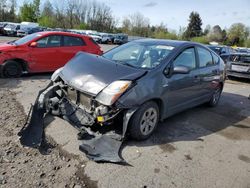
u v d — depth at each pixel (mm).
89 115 3732
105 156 3373
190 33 82500
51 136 3836
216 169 3488
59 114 4246
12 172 2963
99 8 63562
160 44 4809
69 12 60312
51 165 3160
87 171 3102
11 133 3859
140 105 3752
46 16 56188
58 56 8250
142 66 4258
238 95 8234
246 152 4109
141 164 3373
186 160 3619
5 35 28797
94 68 4008
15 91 6066
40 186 2785
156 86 3963
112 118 3598
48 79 7727
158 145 3947
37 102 4359
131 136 3914
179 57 4566
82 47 8805
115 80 3666
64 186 2818
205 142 4277
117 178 3035
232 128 5078
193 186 3064
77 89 3809
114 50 5102
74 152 3473
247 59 11016
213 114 5844
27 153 3365
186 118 5359
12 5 53312
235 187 3145
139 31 69500
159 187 2969
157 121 4238
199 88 5258
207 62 5566
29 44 7676
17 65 7543
